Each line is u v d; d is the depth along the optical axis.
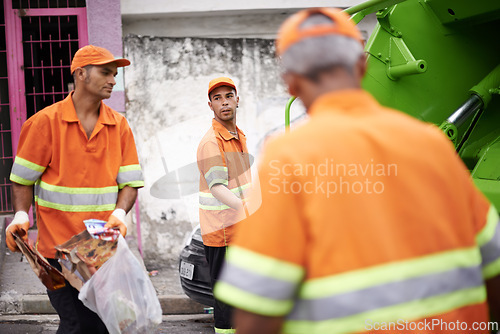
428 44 4.33
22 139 3.65
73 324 3.57
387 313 1.45
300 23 1.59
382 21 4.17
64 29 7.94
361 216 1.47
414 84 4.29
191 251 5.21
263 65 7.89
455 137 4.26
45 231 3.66
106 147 3.68
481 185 3.88
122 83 7.62
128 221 7.61
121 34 7.56
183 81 7.80
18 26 7.86
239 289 1.46
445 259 1.53
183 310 6.18
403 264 1.48
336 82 1.58
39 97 8.05
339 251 1.45
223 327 4.16
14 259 7.14
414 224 1.51
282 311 1.46
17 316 5.99
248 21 7.88
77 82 3.64
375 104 1.63
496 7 4.04
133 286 3.43
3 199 8.09
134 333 3.38
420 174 1.54
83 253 3.42
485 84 4.38
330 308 1.44
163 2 7.56
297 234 1.47
